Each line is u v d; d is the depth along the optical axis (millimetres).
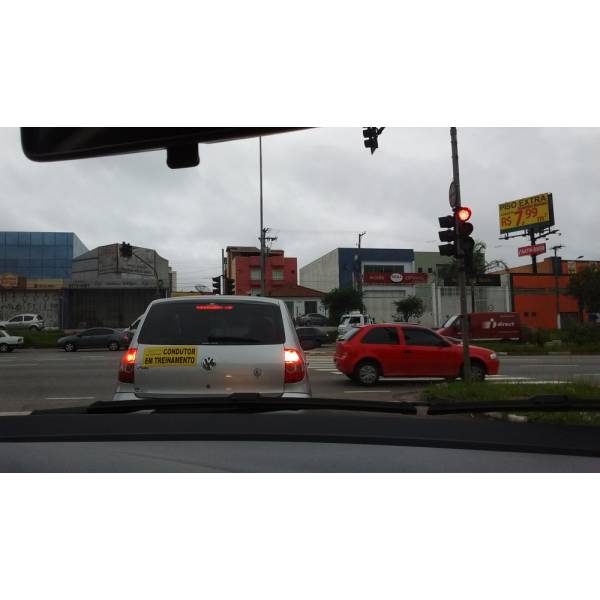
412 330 13539
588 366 19719
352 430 1728
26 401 11094
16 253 78688
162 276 61906
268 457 1567
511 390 9953
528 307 58281
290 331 4488
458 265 11391
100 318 54562
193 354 4207
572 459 1572
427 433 1705
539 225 65562
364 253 67438
